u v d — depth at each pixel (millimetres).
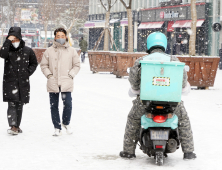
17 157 10477
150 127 9367
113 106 19344
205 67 28391
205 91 27219
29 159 10281
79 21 133625
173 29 78625
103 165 9766
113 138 12883
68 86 13203
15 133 13281
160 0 84625
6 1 129250
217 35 71188
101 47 111375
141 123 9445
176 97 9109
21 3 138125
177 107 9750
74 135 13336
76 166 9672
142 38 90812
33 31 159000
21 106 13500
